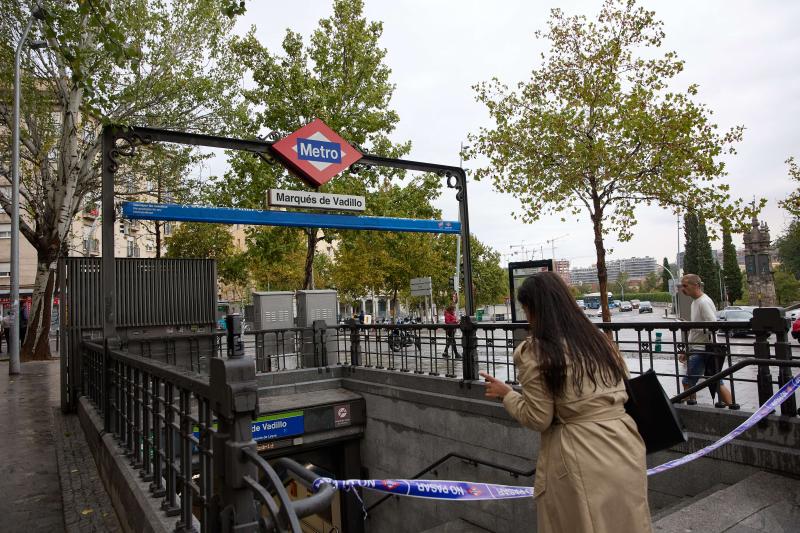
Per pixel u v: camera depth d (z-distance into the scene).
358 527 10.47
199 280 9.89
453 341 8.74
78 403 8.41
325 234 19.61
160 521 3.27
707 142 13.32
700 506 4.15
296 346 12.78
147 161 20.69
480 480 8.02
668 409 2.68
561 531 2.18
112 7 16.16
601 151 13.49
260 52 18.52
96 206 22.39
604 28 14.63
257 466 2.06
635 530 2.10
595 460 2.14
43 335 19.19
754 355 5.05
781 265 64.88
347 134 18.39
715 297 66.56
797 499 4.11
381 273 36.50
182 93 18.80
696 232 68.56
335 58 18.97
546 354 2.25
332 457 10.96
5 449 6.59
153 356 9.27
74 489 5.09
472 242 54.38
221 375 2.32
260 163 18.50
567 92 14.74
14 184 16.41
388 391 9.94
